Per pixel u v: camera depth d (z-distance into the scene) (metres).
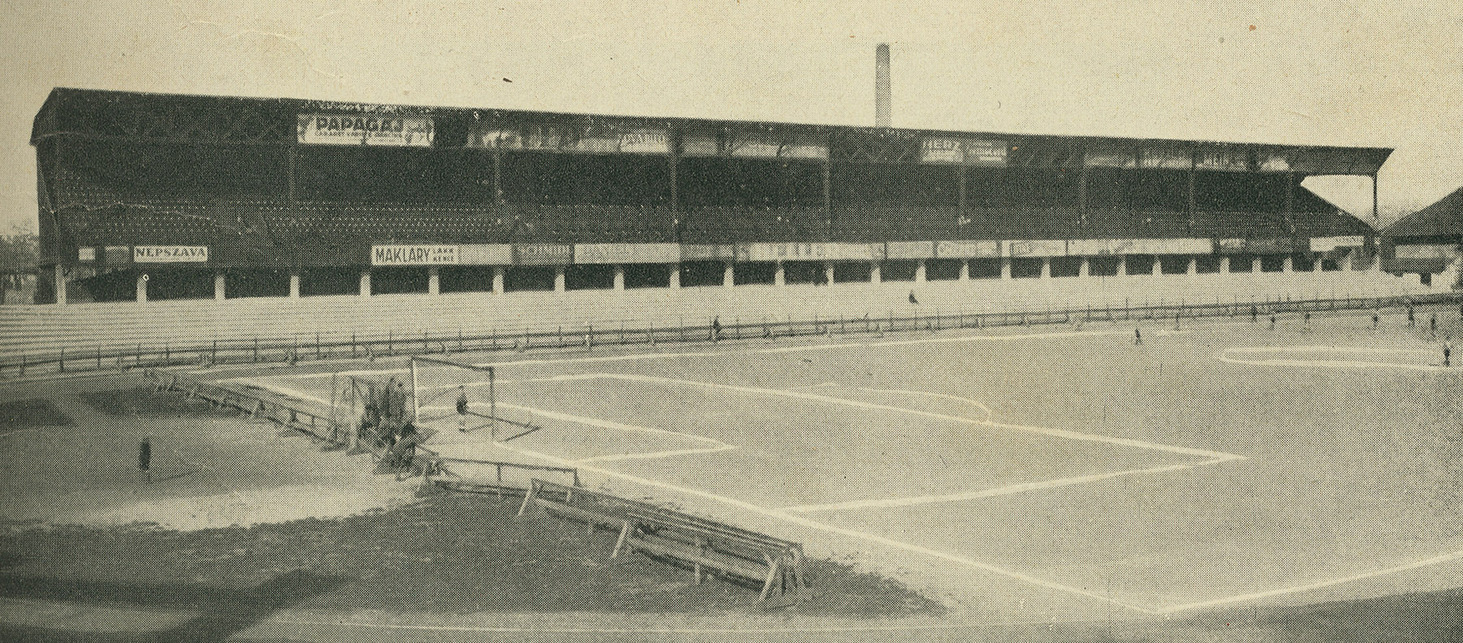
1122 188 72.31
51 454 23.17
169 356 40.53
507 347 46.44
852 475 22.84
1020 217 67.69
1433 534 18.09
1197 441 26.31
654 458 24.50
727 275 60.25
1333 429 27.66
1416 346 45.06
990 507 20.12
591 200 60.91
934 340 51.00
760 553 16.42
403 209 54.09
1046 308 64.25
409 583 14.74
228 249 47.09
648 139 54.19
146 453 20.77
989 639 12.67
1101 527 18.73
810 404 32.47
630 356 44.72
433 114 48.00
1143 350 46.22
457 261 51.62
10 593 13.84
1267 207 74.50
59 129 41.38
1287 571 16.19
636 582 15.09
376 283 53.56
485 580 14.97
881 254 62.75
